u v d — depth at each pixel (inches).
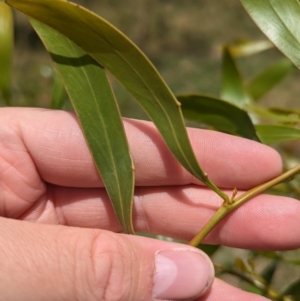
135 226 8.2
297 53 6.5
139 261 6.5
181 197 7.8
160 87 6.0
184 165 6.4
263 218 7.5
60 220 8.2
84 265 6.3
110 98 6.6
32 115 7.7
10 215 8.0
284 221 7.4
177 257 6.6
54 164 7.7
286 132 7.3
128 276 6.4
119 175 6.6
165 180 7.7
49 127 7.6
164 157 7.6
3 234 6.2
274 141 7.4
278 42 6.5
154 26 33.3
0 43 7.7
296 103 22.6
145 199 8.0
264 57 27.5
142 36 32.5
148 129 7.6
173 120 6.1
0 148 7.7
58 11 5.7
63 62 6.6
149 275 6.5
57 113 7.7
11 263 6.1
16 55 27.1
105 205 8.1
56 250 6.2
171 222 7.9
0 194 7.9
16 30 27.9
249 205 7.5
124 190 6.6
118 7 34.4
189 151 6.2
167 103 6.1
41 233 6.3
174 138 6.2
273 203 7.4
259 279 8.0
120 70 6.1
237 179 7.5
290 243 7.5
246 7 6.6
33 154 7.7
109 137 6.6
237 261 8.1
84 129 6.6
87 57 6.6
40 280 6.1
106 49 5.9
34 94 13.5
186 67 28.8
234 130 7.4
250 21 33.8
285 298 7.9
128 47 5.8
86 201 8.1
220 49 8.6
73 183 7.9
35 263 6.1
